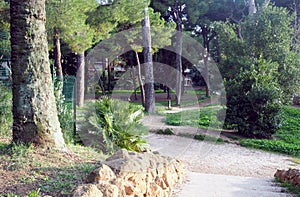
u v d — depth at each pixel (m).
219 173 6.00
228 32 12.98
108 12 8.28
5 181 2.63
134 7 8.39
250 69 10.29
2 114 5.39
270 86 9.63
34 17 3.63
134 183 2.87
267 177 5.81
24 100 3.60
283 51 11.66
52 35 7.61
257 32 11.88
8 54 7.55
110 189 2.31
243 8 19.62
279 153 7.92
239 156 7.43
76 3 7.12
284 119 9.84
